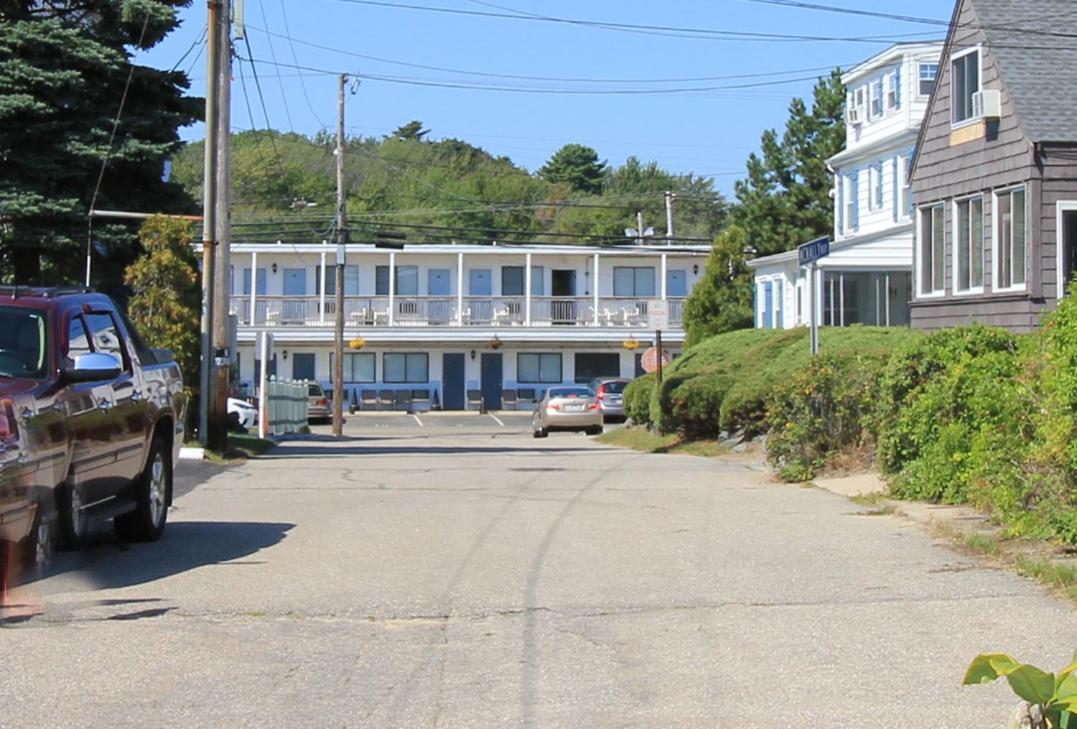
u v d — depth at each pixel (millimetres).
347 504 14828
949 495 13281
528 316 59656
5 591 9125
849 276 37562
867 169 42438
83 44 24141
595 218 93750
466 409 61500
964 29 26656
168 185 26234
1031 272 24234
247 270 60125
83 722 6375
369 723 6391
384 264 60781
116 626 8383
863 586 9469
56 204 23938
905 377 14523
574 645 7922
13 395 9039
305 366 60750
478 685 7062
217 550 11367
